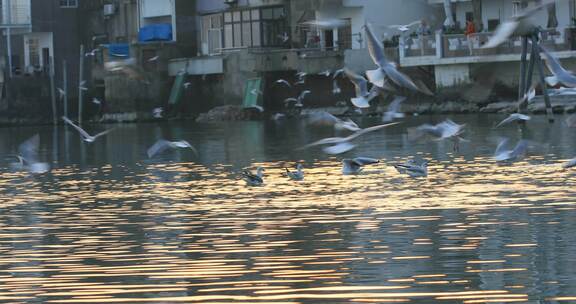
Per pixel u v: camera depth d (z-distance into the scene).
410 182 32.50
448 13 63.38
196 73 71.38
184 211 28.47
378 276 20.44
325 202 29.03
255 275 20.80
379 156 40.81
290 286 19.94
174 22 74.00
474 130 49.31
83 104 75.12
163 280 20.66
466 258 21.62
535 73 58.09
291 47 69.50
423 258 21.73
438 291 19.30
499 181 31.95
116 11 77.38
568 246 22.39
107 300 19.39
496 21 63.97
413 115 61.34
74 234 25.59
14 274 21.42
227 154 44.81
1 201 31.48
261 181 33.34
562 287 19.31
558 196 28.69
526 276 20.09
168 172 38.59
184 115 72.56
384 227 25.06
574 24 58.59
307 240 23.86
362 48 65.19
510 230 24.27
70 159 45.38
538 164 35.81
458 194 29.64
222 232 25.16
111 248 23.73
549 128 48.50
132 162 43.03
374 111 63.66
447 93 61.22
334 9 66.25
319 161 40.38
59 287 20.34
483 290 19.28
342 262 21.61
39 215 28.59
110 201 30.97
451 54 60.31
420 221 25.67
